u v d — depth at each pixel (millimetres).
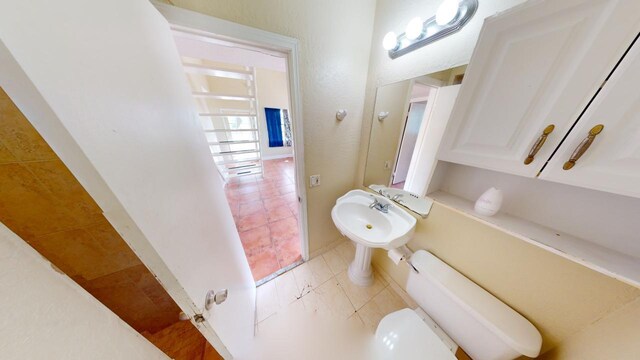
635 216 527
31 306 269
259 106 4926
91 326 353
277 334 1205
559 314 706
